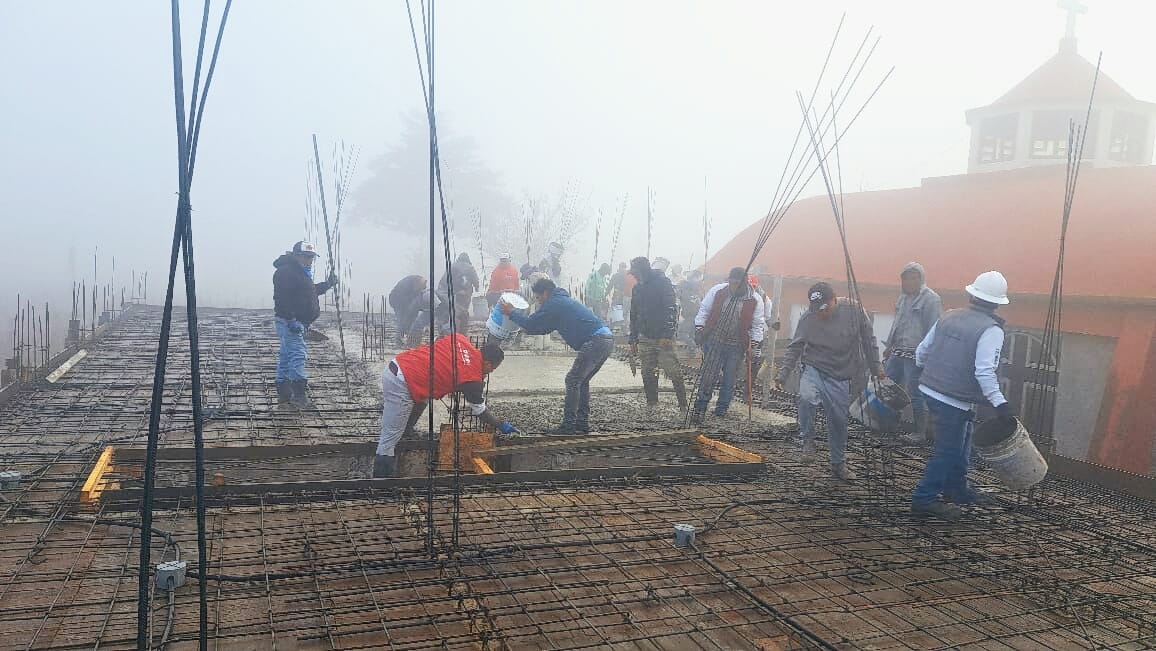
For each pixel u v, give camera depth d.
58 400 6.94
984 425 4.81
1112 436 7.27
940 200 10.89
